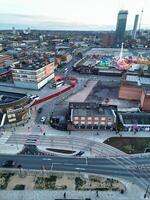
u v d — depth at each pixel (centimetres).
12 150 10081
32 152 9969
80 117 11456
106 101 15800
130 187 8025
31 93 16400
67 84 18838
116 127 11656
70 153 9931
